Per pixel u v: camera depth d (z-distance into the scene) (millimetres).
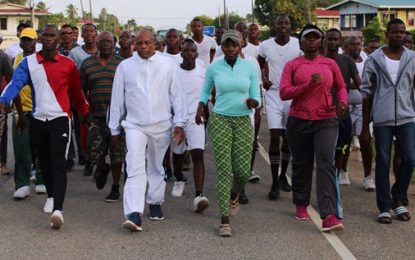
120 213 7270
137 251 5887
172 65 6668
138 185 6445
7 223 6824
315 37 6469
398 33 6723
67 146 6828
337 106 6449
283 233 6430
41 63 6781
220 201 6355
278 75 8070
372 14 53875
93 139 7891
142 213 6512
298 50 8055
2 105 6578
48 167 7148
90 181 9031
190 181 9039
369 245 6039
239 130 6562
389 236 6328
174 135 6695
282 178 8383
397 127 6805
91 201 7844
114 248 5973
